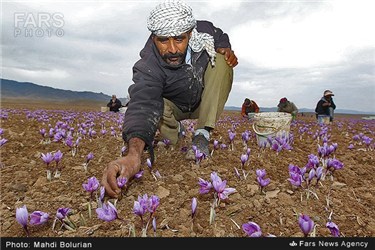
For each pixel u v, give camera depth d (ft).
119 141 18.01
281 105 47.50
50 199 9.19
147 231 7.46
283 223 8.04
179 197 9.22
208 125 12.71
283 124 16.88
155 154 13.85
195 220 7.97
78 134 21.45
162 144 15.44
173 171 11.53
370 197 10.00
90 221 7.93
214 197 9.04
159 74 11.12
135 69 11.49
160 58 11.16
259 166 12.23
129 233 7.25
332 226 6.76
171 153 14.05
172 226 7.70
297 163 13.47
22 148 15.69
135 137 9.82
